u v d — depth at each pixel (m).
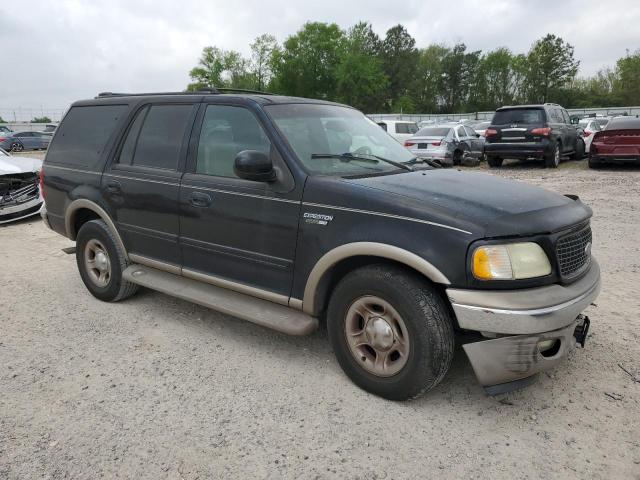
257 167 3.37
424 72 95.94
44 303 5.00
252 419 3.04
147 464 2.67
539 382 3.40
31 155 29.75
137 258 4.56
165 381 3.49
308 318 3.49
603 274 5.50
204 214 3.90
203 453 2.75
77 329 4.36
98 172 4.77
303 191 3.38
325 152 3.69
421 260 2.87
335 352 3.41
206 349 3.96
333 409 3.13
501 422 3.00
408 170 3.77
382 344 3.14
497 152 16.25
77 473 2.60
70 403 3.23
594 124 21.06
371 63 75.38
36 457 2.72
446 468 2.62
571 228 3.08
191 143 4.11
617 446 2.77
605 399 3.20
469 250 2.78
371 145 4.09
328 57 76.62
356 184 3.25
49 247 7.33
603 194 10.53
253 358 3.81
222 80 81.31
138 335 4.23
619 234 7.19
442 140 15.91
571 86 84.81
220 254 3.87
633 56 77.12
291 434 2.90
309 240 3.34
